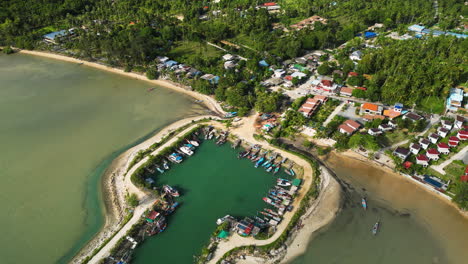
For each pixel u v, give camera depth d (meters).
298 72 189.88
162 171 125.00
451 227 101.06
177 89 188.38
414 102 152.75
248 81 178.88
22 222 104.19
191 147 136.38
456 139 128.25
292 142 137.88
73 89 191.62
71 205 110.62
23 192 115.88
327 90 171.75
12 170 126.00
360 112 152.62
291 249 94.44
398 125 140.00
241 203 111.31
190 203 111.56
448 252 94.06
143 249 95.94
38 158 132.62
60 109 169.62
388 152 128.25
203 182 120.56
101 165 128.75
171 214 107.38
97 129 152.12
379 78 169.25
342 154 130.50
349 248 95.25
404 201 110.06
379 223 102.62
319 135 137.62
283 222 101.88
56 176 123.25
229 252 92.69
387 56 183.38
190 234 100.56
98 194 114.94
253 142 138.62
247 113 158.75
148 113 165.38
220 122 152.50
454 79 165.75
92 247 95.75
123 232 99.12
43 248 96.06
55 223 103.94
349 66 187.00
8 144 141.00
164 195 112.69
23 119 160.00
